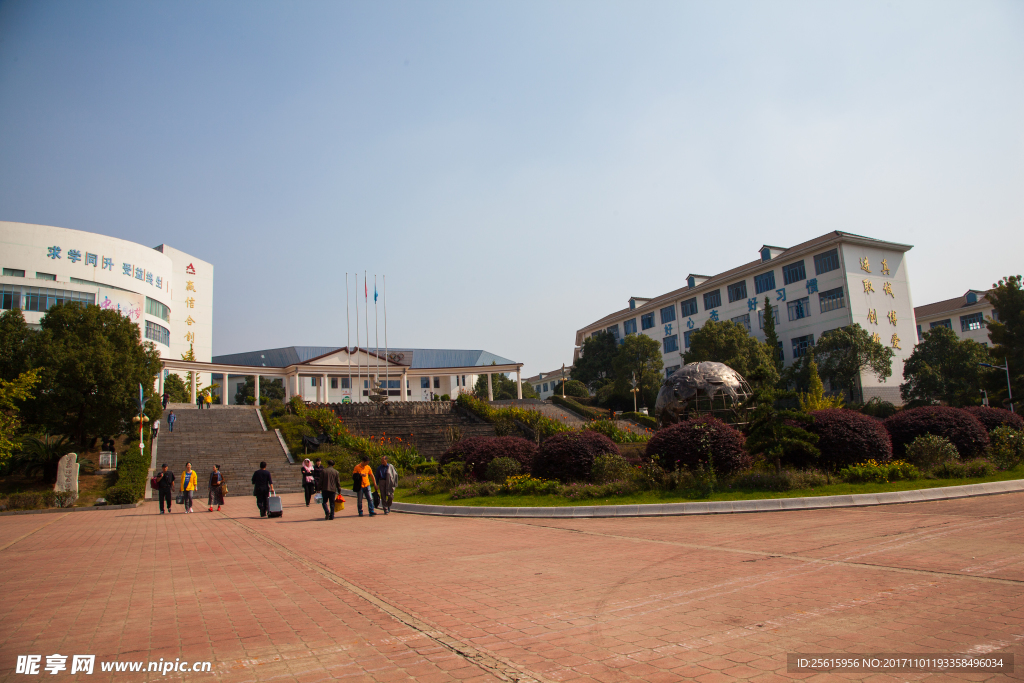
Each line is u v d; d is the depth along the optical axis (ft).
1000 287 119.75
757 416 45.80
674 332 198.90
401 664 13.75
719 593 18.86
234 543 34.58
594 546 28.43
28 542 36.88
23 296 145.79
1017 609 16.06
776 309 165.17
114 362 82.02
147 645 15.53
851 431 46.01
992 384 118.93
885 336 148.87
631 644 14.61
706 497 40.29
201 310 210.59
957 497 39.32
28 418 78.84
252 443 95.91
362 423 111.96
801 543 26.32
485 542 31.14
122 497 61.98
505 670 13.17
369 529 38.68
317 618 17.79
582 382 199.93
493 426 107.65
